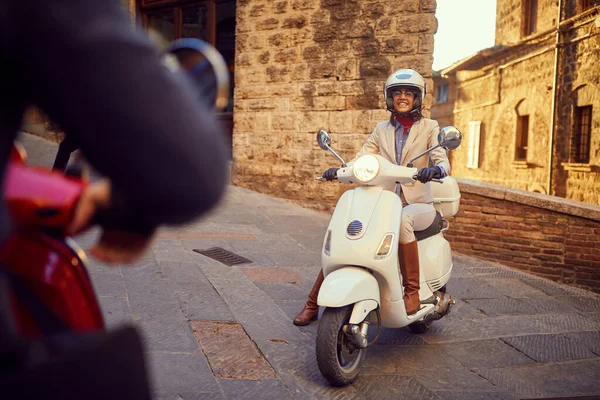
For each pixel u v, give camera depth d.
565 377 3.88
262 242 7.06
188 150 0.63
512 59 19.23
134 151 0.61
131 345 0.79
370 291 3.38
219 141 0.68
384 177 3.55
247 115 10.13
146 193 0.63
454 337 4.50
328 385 3.43
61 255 0.97
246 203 9.32
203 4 11.22
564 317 5.24
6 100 0.67
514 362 4.09
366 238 3.46
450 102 26.14
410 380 3.62
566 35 15.78
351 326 3.30
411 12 8.67
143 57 0.62
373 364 3.85
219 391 3.19
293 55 9.59
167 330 4.00
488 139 21.56
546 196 6.83
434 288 4.11
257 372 3.50
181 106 0.64
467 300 5.56
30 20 0.59
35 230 0.92
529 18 18.72
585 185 14.88
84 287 1.00
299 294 5.21
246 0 9.97
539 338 4.60
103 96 0.59
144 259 5.67
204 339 3.92
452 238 7.36
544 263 6.69
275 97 9.82
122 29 0.62
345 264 3.51
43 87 0.61
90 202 0.84
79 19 0.60
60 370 0.70
